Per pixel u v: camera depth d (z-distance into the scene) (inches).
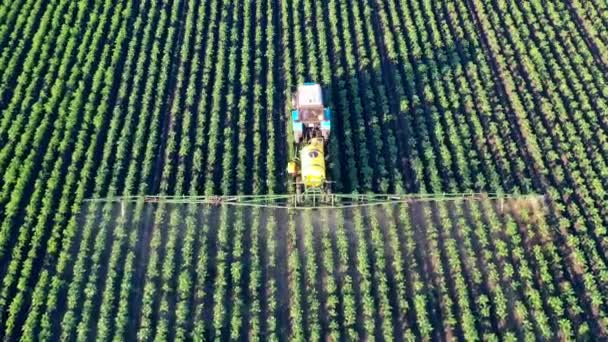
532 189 1455.5
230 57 1667.1
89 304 1263.5
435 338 1255.5
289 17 1795.0
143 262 1337.4
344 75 1651.1
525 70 1672.0
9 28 1727.4
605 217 1414.9
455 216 1411.2
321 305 1293.1
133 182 1432.1
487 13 1806.1
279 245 1368.1
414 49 1697.8
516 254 1346.0
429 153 1493.6
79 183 1423.5
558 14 1798.7
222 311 1259.8
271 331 1249.4
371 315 1268.5
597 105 1605.6
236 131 1545.3
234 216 1392.7
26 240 1346.0
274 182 1440.7
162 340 1222.3
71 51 1668.3
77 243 1350.9
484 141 1521.9
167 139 1523.1
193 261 1333.7
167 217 1393.9
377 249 1350.9
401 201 1422.2
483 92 1610.5
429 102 1596.9
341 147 1521.9
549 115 1569.9
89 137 1514.5
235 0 1828.2
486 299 1284.4
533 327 1264.8
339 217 1392.7
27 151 1483.8
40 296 1264.8
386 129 1549.0
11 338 1229.1
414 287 1307.8
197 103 1598.2
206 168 1472.7
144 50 1688.0
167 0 1823.3
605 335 1255.5
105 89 1585.9
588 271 1331.2
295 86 1624.0
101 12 1782.7
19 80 1598.2
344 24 1753.2
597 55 1717.5
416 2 1822.1
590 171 1473.9
